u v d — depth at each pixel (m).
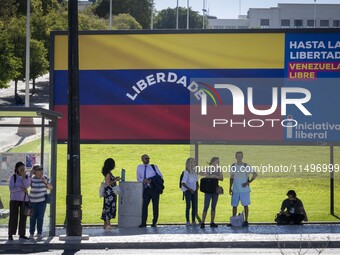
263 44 24.66
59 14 98.06
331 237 20.52
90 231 22.39
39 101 76.88
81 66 24.70
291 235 21.06
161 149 43.56
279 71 24.73
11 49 64.94
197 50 24.64
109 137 24.70
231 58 24.64
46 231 21.80
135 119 24.70
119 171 37.06
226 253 18.34
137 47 24.64
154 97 24.70
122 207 23.33
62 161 39.47
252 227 23.25
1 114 20.81
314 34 24.73
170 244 19.64
